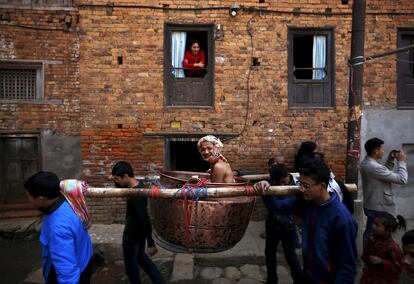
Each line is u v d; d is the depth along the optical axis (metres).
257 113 7.30
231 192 2.78
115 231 6.76
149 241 3.91
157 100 7.19
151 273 4.02
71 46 7.17
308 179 2.44
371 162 4.65
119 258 5.62
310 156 5.47
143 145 7.21
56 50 7.14
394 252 3.18
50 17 7.08
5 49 7.01
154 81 7.17
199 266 5.28
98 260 5.49
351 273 2.38
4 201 7.31
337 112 7.38
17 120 7.14
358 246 5.00
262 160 7.35
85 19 7.03
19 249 6.16
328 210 2.47
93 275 5.06
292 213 2.84
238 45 7.23
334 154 7.41
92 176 7.17
